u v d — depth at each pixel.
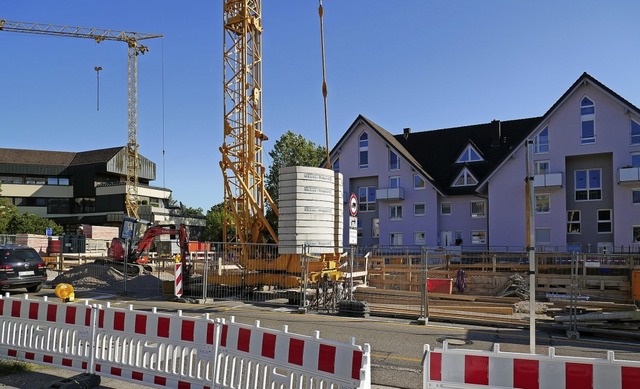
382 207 38.38
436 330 10.86
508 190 32.72
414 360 8.12
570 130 31.34
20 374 6.90
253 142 19.61
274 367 5.20
